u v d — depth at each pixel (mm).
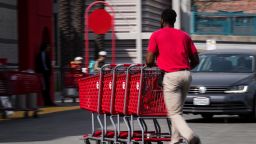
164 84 11227
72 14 35000
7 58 23797
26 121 18969
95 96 12734
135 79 11727
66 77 27578
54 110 23109
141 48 38375
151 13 39000
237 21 43375
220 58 19438
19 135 15164
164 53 11188
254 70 18812
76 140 14125
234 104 17812
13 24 24125
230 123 18375
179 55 11164
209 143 13602
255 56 19391
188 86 11250
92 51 38031
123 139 12195
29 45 24203
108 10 38531
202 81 17984
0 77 19172
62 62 32625
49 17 25547
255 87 18125
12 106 19906
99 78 12555
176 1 41719
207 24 43219
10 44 23953
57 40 36062
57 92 32312
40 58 24125
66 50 32594
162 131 15984
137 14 38219
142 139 11656
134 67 11820
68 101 28938
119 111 12164
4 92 19203
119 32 38469
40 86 20453
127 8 38344
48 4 25500
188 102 17922
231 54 19578
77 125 17625
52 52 25641
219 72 18797
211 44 33906
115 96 12258
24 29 24219
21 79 19609
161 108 11766
